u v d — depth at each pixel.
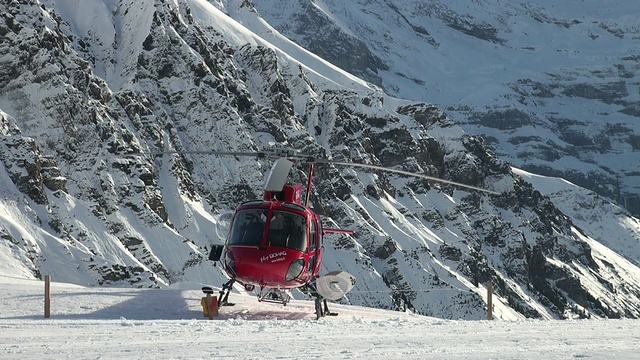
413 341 23.61
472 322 36.81
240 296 55.09
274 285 44.88
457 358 18.25
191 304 48.53
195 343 22.05
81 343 21.78
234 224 45.88
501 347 21.97
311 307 52.72
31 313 43.09
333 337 25.08
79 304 46.09
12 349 19.78
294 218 45.38
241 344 21.83
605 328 31.22
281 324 32.19
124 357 18.12
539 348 21.55
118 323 31.44
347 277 46.12
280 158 42.31
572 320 38.16
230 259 44.81
